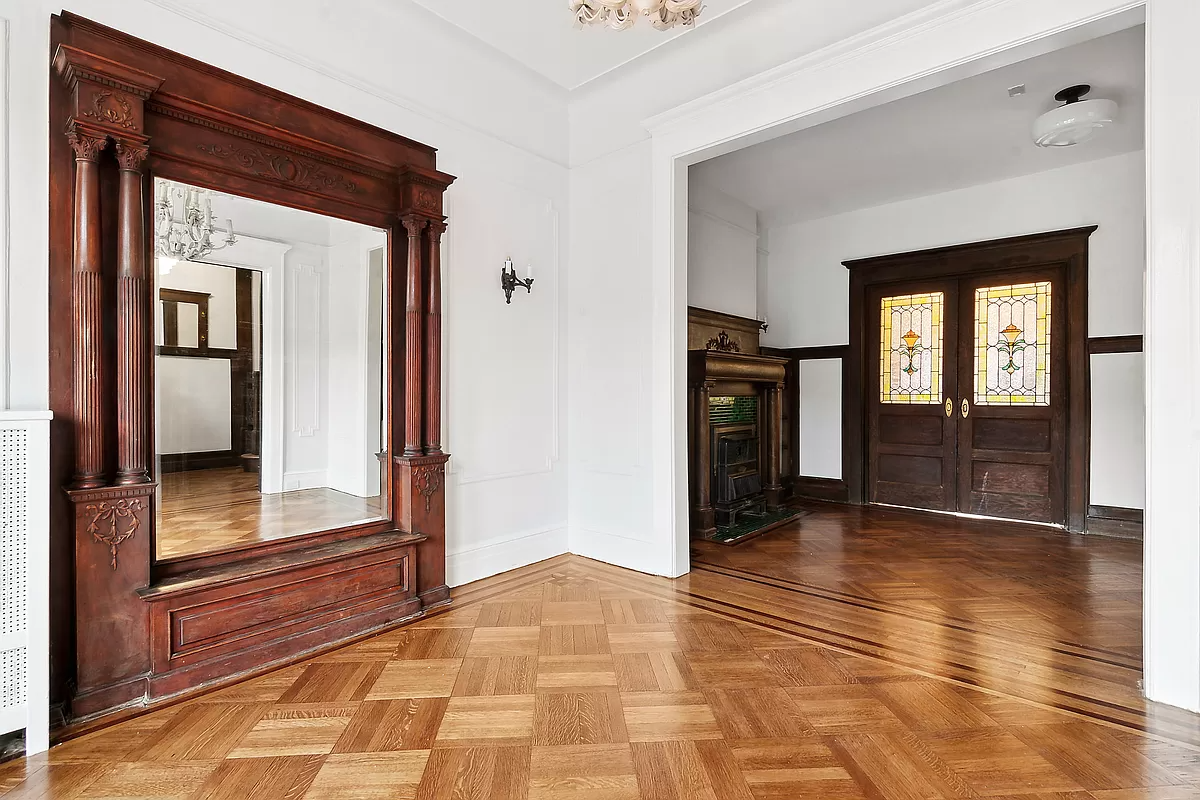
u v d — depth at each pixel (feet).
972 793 5.32
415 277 10.09
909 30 8.71
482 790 5.39
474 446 11.71
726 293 18.17
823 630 9.12
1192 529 6.65
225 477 8.22
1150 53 6.89
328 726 6.44
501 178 12.16
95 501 6.68
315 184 9.07
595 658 8.15
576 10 6.52
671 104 11.80
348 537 9.53
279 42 8.86
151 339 7.50
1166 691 6.84
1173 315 6.75
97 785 5.44
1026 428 17.02
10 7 6.57
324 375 9.40
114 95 6.75
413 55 10.60
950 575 11.95
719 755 5.91
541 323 13.14
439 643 8.66
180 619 7.28
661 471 12.00
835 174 16.47
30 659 5.97
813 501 20.43
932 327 18.63
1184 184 6.68
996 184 17.12
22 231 6.61
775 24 10.25
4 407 6.48
